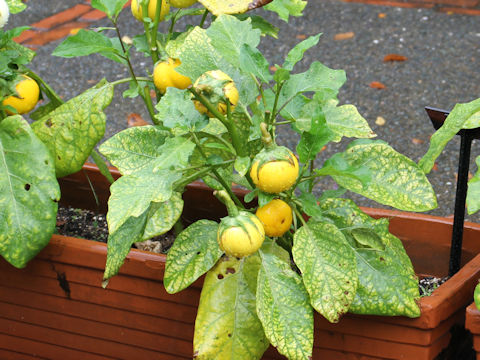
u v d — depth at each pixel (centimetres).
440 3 298
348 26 282
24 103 114
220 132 112
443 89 235
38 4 305
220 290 99
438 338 99
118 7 109
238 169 90
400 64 252
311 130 91
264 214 93
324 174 93
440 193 182
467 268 103
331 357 102
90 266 109
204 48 100
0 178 108
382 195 98
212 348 97
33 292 115
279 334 92
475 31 275
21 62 114
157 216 103
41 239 107
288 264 97
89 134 113
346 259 94
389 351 99
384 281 98
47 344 119
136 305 110
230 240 89
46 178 108
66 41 108
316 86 96
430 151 96
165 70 104
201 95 91
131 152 99
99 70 252
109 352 115
